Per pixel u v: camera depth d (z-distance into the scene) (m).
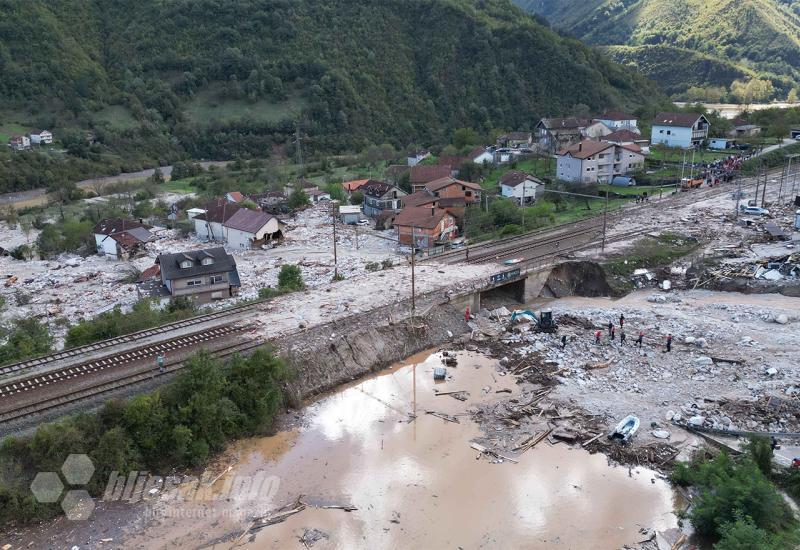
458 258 61.47
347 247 79.06
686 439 34.16
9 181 130.88
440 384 41.41
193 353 39.66
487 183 102.06
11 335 47.69
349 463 33.22
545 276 57.44
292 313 46.81
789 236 64.75
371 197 97.06
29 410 33.03
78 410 33.44
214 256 61.12
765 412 35.88
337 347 42.50
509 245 65.62
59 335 52.12
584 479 31.58
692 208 77.88
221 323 44.88
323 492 30.97
